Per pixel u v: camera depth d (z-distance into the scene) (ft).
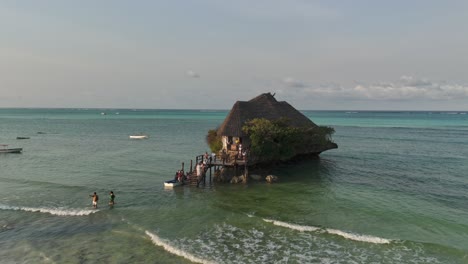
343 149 198.80
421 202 88.38
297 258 56.49
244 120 122.93
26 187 103.24
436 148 203.62
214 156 115.65
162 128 377.71
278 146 118.52
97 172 127.54
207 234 66.64
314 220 74.38
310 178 117.19
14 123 448.24
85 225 71.31
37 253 58.03
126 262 54.85
